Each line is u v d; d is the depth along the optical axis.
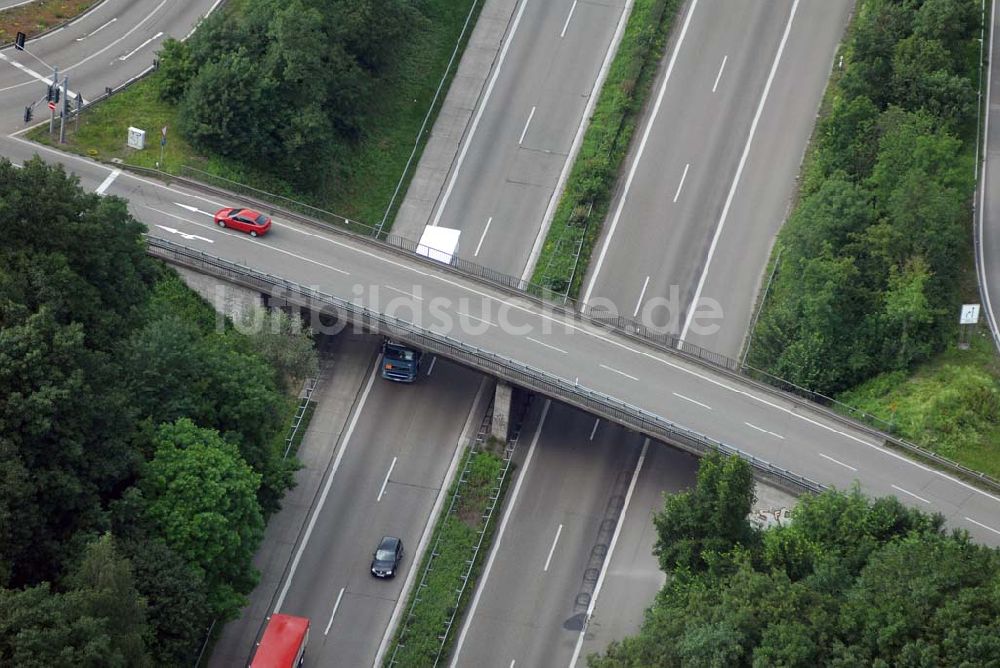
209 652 97.31
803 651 79.56
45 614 74.00
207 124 122.00
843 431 104.06
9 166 89.50
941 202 112.12
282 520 105.56
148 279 100.25
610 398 103.75
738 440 102.50
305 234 117.31
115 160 120.38
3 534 80.06
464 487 107.75
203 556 90.38
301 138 123.69
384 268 115.06
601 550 104.81
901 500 98.56
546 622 101.12
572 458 109.56
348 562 103.75
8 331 83.56
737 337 118.12
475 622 101.25
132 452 88.69
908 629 80.38
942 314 110.94
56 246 90.25
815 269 111.50
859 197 115.25
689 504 92.25
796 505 94.94
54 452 83.88
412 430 111.06
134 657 77.94
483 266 122.31
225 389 98.00
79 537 83.62
